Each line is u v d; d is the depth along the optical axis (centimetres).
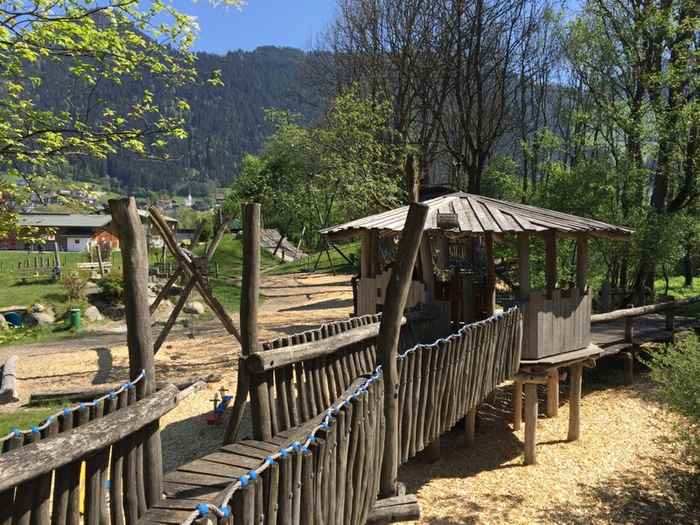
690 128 1761
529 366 906
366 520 467
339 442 402
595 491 817
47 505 288
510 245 1435
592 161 1838
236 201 4597
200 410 981
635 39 1789
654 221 1683
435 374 616
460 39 2681
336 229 1027
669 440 930
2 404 1031
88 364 1331
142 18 783
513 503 779
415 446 579
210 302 1084
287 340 568
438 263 1146
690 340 901
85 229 6038
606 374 1388
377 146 2267
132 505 356
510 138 3356
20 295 2295
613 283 1909
